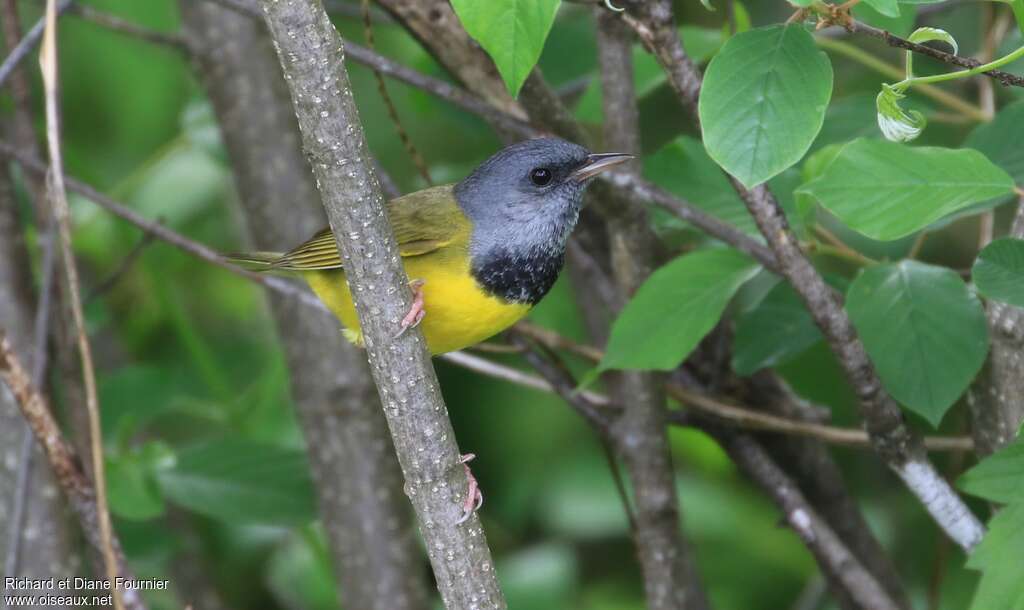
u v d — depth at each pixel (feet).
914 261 27.53
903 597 36.32
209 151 42.68
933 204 22.84
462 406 44.21
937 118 33.37
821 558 31.81
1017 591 21.58
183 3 38.96
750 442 32.65
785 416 35.17
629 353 28.04
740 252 28.58
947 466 41.11
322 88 20.24
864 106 33.04
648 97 46.03
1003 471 22.47
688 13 44.73
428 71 37.78
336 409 38.75
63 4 33.35
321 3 19.97
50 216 33.99
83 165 44.62
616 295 35.35
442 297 30.09
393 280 21.58
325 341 38.58
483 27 20.62
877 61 33.30
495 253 30.25
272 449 37.37
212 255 33.22
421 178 42.50
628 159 29.60
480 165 31.17
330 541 39.70
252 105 39.01
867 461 43.93
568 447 43.47
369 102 46.03
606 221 32.68
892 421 26.66
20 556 32.22
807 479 35.32
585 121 34.53
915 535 42.63
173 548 39.29
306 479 39.11
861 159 23.17
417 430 22.21
